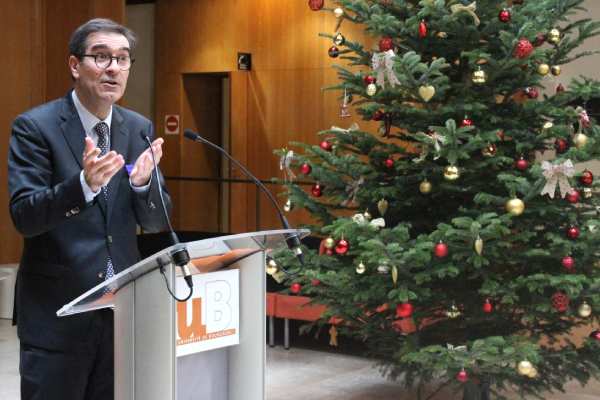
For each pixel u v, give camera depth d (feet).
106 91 7.36
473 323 11.06
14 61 23.70
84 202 6.42
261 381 6.28
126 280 5.67
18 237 23.91
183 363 6.13
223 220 29.04
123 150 7.84
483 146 10.03
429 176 11.02
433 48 11.19
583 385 11.34
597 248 10.51
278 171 29.66
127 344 5.88
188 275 5.22
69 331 7.21
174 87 32.19
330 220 11.94
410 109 10.30
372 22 10.37
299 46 28.91
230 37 30.58
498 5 10.53
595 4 19.01
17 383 14.56
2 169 23.58
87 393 7.72
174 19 31.99
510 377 10.77
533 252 10.02
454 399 13.37
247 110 30.25
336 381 14.88
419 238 10.28
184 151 32.17
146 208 7.47
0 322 20.10
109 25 7.41
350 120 27.63
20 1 23.71
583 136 10.52
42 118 7.41
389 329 11.62
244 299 6.39
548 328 11.60
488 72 10.52
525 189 9.75
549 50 10.34
